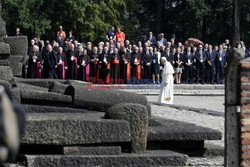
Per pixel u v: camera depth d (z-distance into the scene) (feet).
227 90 52.54
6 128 32.07
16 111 33.24
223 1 346.13
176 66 227.40
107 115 69.41
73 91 78.23
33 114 71.72
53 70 203.41
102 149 67.67
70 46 207.62
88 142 67.10
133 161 67.15
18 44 107.96
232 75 52.47
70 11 291.79
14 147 32.12
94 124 67.26
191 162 71.41
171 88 157.07
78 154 66.95
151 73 219.00
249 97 52.31
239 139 52.49
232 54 51.57
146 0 375.25
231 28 346.54
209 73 232.53
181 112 136.87
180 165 68.85
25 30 281.54
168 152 70.79
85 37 304.09
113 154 67.87
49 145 67.51
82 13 295.48
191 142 74.74
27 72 201.87
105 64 210.79
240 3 328.90
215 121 120.88
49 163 65.16
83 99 77.97
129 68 216.33
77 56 207.82
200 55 230.68
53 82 90.58
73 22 295.28
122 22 344.90
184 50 231.30
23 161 66.23
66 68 206.18
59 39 216.74
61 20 292.61
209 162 72.02
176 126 77.15
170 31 370.32
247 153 52.37
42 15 284.20
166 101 156.97
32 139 65.62
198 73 231.71
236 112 52.37
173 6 370.12
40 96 78.43
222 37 355.36
